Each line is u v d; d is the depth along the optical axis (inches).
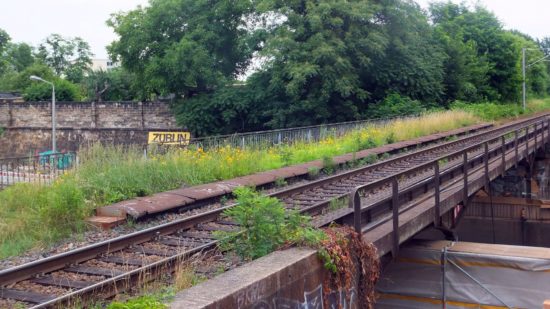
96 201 441.7
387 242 350.0
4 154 2097.7
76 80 3390.7
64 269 294.7
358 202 305.1
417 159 746.2
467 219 1006.4
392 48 1542.8
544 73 2925.7
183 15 1681.8
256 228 277.4
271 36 1466.5
